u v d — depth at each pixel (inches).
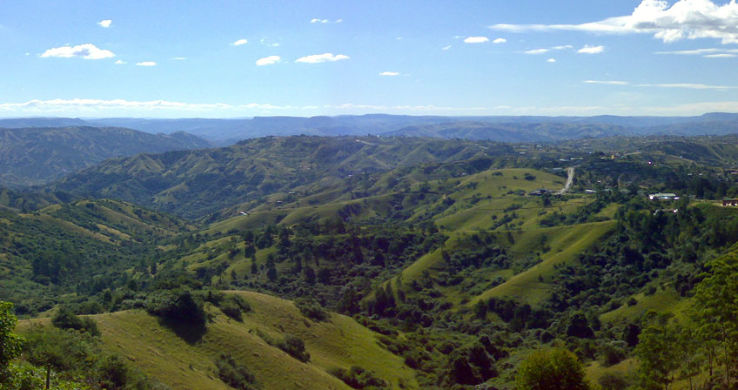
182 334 2369.6
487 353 3430.1
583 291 4544.8
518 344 3853.3
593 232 5438.0
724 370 1892.2
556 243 5639.8
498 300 4613.7
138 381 1667.1
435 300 5157.5
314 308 3491.6
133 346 2079.2
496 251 5910.4
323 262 6102.4
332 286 5590.6
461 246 6107.3
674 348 1861.5
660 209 5876.0
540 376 1800.0
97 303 2876.5
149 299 2591.0
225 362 2269.9
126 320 2306.8
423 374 3189.0
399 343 3656.5
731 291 1747.0
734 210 4685.0
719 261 1932.8
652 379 1878.7
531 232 6082.7
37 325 1867.6
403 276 5585.6
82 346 1708.9
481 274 5551.2
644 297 3816.4
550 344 3521.2
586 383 1822.1
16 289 5580.7
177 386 1857.8
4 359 973.8
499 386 2755.9
